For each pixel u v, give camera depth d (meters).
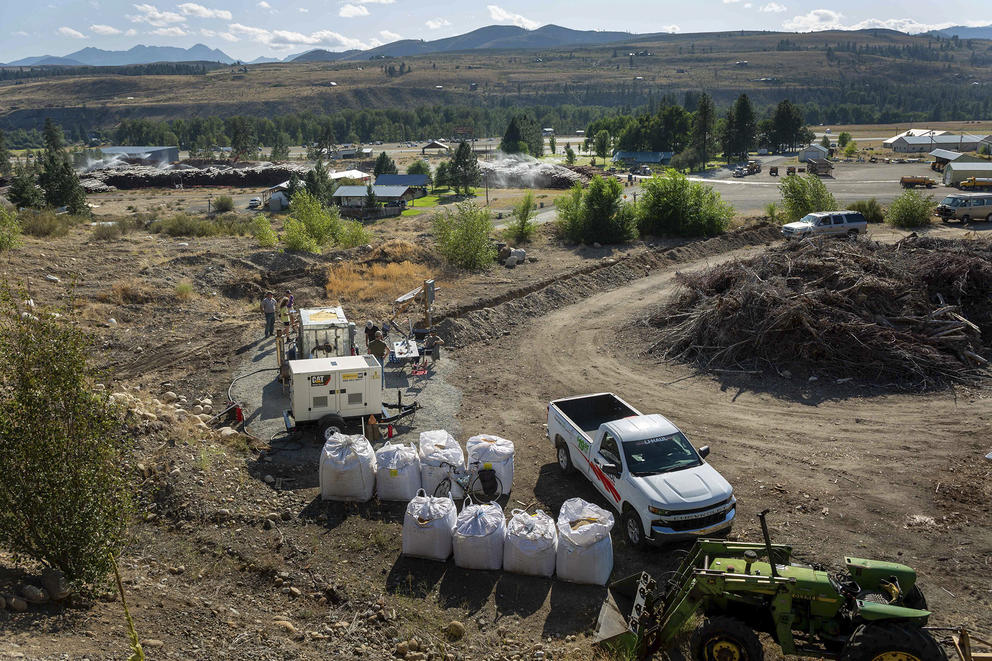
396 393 19.25
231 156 192.12
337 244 41.28
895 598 7.82
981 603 9.84
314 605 9.70
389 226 55.19
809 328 20.28
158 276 29.30
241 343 23.33
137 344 22.77
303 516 12.30
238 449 15.05
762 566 8.16
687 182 44.47
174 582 9.80
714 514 11.22
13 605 7.65
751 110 141.62
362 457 12.77
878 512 12.53
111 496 8.63
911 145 148.25
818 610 7.79
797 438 15.95
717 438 16.12
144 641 7.71
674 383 20.08
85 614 8.07
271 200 78.75
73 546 8.06
